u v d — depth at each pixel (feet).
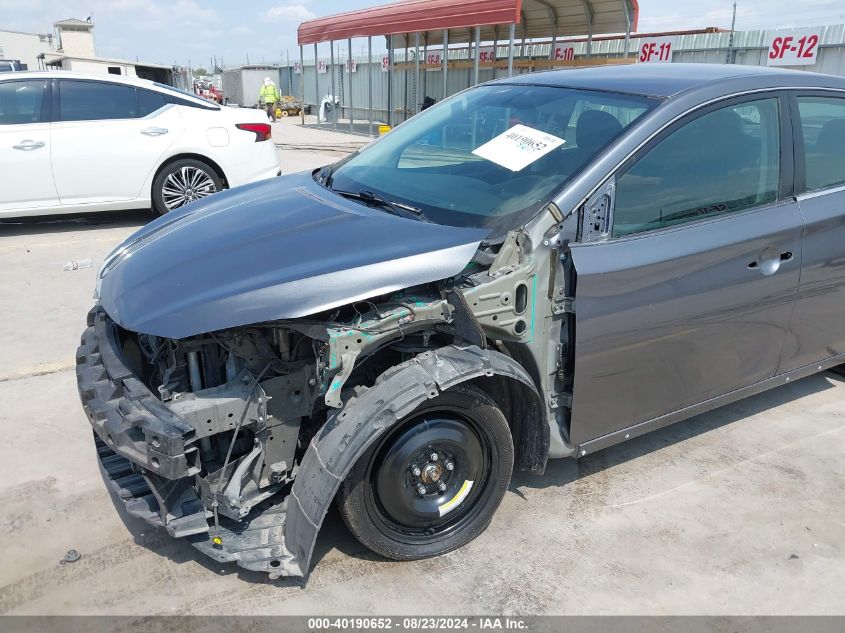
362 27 58.80
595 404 9.07
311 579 8.24
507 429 8.62
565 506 9.73
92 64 89.92
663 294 9.09
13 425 11.54
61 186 22.90
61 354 14.23
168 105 24.27
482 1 43.52
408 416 7.95
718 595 8.16
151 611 7.74
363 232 8.61
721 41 47.21
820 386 13.60
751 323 10.24
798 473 10.63
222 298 7.57
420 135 11.87
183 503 7.69
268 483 8.15
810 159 10.85
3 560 8.48
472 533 8.82
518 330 8.31
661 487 10.22
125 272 8.89
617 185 8.82
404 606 7.86
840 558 8.82
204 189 25.22
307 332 7.54
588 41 48.14
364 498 7.98
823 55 42.83
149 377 9.25
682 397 10.02
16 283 18.48
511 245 8.18
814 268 10.71
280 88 111.65
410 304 7.86
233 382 7.90
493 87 12.34
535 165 9.43
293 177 12.30
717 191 9.80
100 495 9.79
